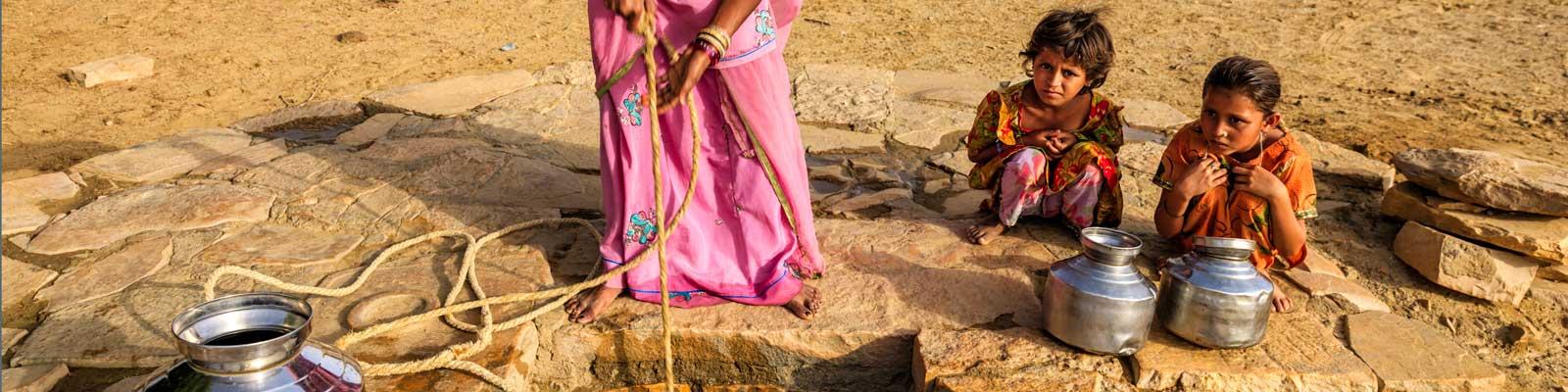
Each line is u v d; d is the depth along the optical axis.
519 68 6.96
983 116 3.69
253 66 6.82
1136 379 2.81
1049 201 3.82
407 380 2.75
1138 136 5.54
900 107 5.93
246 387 2.13
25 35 7.50
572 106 5.79
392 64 6.98
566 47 7.69
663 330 2.76
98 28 7.78
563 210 4.09
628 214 3.11
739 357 3.07
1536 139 5.62
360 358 2.84
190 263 3.53
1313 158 4.99
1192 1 9.91
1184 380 2.79
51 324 3.06
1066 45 3.23
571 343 3.06
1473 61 7.59
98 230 3.80
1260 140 3.24
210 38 7.57
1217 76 3.02
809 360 3.06
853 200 4.30
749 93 2.90
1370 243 4.03
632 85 2.93
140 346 2.94
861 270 3.45
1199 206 3.41
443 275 3.42
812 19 8.94
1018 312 3.18
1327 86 6.85
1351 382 2.81
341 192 4.24
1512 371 3.20
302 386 2.19
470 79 6.36
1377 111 6.21
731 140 3.03
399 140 4.98
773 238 3.15
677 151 3.06
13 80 6.32
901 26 8.70
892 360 3.07
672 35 2.80
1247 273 2.87
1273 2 9.88
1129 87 6.74
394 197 4.19
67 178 4.44
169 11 8.43
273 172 4.48
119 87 6.24
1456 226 3.77
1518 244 3.62
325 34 7.82
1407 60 7.63
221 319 2.32
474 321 3.09
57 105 5.83
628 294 3.21
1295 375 2.81
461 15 8.75
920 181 4.69
